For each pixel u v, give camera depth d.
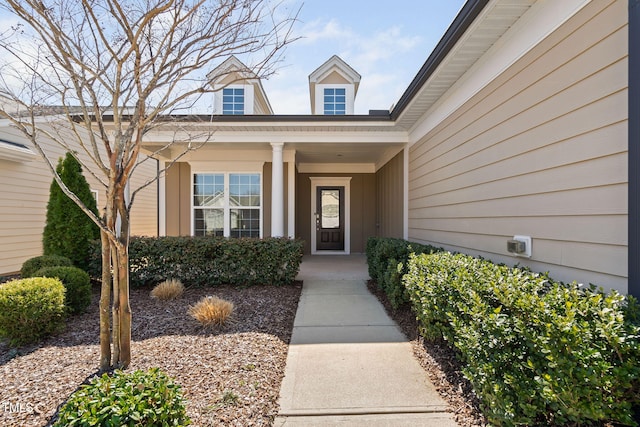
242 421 2.01
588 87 2.29
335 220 10.38
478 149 3.85
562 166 2.54
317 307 4.54
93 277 5.82
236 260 5.70
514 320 1.86
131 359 2.78
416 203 6.16
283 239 5.97
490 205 3.59
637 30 1.90
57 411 2.05
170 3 2.21
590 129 2.28
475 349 2.02
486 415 1.94
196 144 6.95
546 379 1.56
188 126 5.45
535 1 2.80
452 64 3.93
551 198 2.66
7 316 3.16
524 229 3.00
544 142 2.74
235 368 2.64
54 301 3.44
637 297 1.88
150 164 12.89
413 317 3.94
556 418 1.62
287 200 8.10
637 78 1.90
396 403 2.29
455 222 4.47
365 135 6.66
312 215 10.30
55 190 5.73
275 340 3.30
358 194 10.30
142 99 2.42
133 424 1.41
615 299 1.70
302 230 10.30
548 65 2.69
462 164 4.27
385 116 6.14
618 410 1.50
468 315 2.31
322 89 9.30
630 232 1.95
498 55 3.43
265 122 6.18
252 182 8.38
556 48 2.60
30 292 3.33
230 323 3.76
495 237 3.49
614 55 2.09
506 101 3.29
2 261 7.21
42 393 2.25
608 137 2.13
